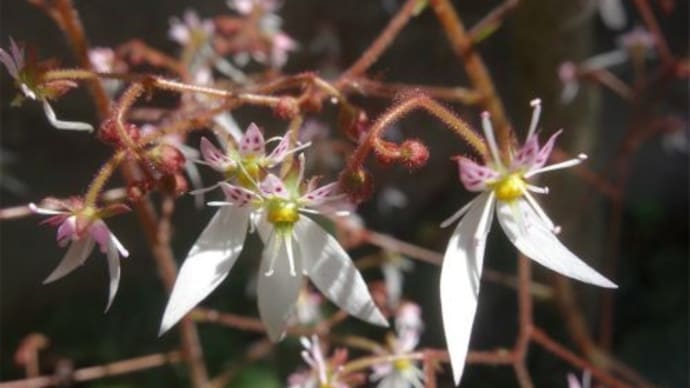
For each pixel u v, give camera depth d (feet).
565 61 0.68
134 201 0.41
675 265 1.02
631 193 1.07
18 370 0.87
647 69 1.00
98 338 0.88
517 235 0.40
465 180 0.40
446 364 0.70
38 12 0.76
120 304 0.90
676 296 1.00
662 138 1.06
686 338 0.96
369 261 0.67
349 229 0.63
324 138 0.70
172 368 0.85
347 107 0.46
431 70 0.90
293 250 0.40
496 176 0.40
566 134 0.71
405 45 0.89
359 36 0.88
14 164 0.86
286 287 0.40
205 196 0.82
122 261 0.91
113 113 0.43
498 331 0.93
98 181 0.41
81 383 0.84
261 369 0.84
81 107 0.85
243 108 0.80
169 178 0.41
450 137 0.95
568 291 0.70
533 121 0.40
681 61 0.75
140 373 0.85
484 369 0.91
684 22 1.00
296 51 0.84
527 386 0.55
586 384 0.56
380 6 0.87
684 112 1.00
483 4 0.90
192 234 0.91
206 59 0.63
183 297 0.38
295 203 0.40
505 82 0.91
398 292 0.70
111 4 0.78
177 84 0.43
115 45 0.79
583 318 0.92
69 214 0.40
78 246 0.40
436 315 0.89
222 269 0.39
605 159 1.01
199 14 0.80
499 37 0.91
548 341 0.55
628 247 1.04
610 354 0.85
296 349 0.85
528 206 0.40
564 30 0.66
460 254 0.39
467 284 0.39
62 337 0.88
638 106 0.74
